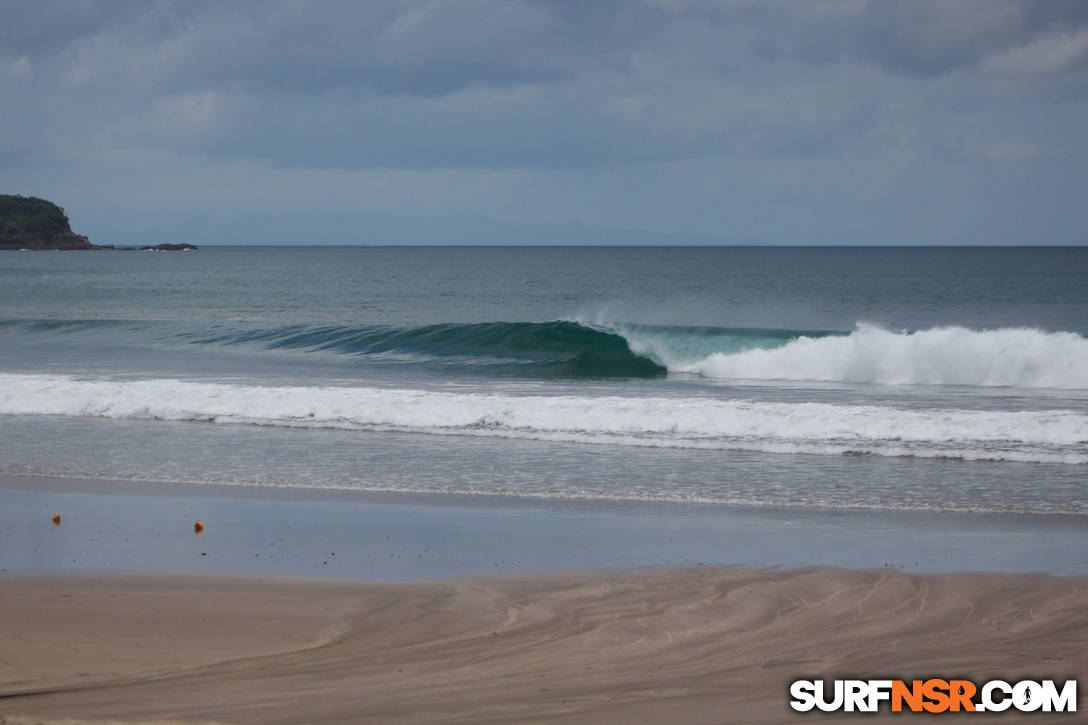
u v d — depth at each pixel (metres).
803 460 51.69
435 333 115.38
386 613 28.28
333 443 56.66
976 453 52.03
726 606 28.48
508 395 72.94
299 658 24.28
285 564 33.94
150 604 29.25
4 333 128.62
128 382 76.06
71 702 20.86
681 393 75.44
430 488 45.88
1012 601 28.80
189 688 21.84
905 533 37.75
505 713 19.84
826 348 90.38
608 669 23.00
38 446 55.72
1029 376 83.94
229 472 49.31
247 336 122.00
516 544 36.41
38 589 30.84
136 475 48.69
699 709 20.05
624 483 46.59
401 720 19.44
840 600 28.98
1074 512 40.91
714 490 45.12
